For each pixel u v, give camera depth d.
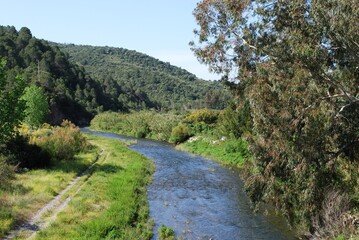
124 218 17.22
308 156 15.34
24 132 33.62
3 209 15.08
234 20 18.33
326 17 14.08
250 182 17.86
